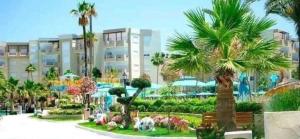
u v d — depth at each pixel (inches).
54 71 4242.1
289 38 3678.6
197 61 729.6
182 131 978.7
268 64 733.9
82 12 2977.4
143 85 1202.6
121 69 4126.5
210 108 1384.1
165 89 2370.8
